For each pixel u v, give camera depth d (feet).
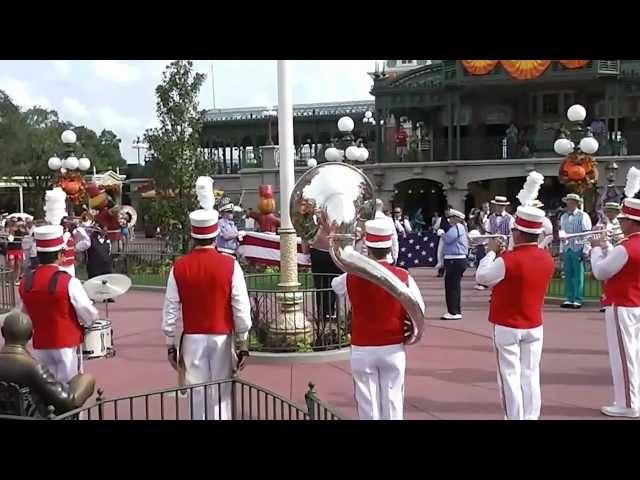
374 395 16.42
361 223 20.92
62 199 22.08
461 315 38.42
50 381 14.06
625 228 20.13
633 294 19.92
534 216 17.61
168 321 17.88
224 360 17.85
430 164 86.53
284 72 27.96
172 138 59.67
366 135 108.58
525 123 94.58
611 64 85.30
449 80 89.25
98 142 213.05
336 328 28.32
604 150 81.82
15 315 14.20
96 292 24.91
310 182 20.83
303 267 42.29
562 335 32.24
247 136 120.16
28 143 147.02
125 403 21.63
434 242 66.74
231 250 48.88
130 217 74.13
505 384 17.92
